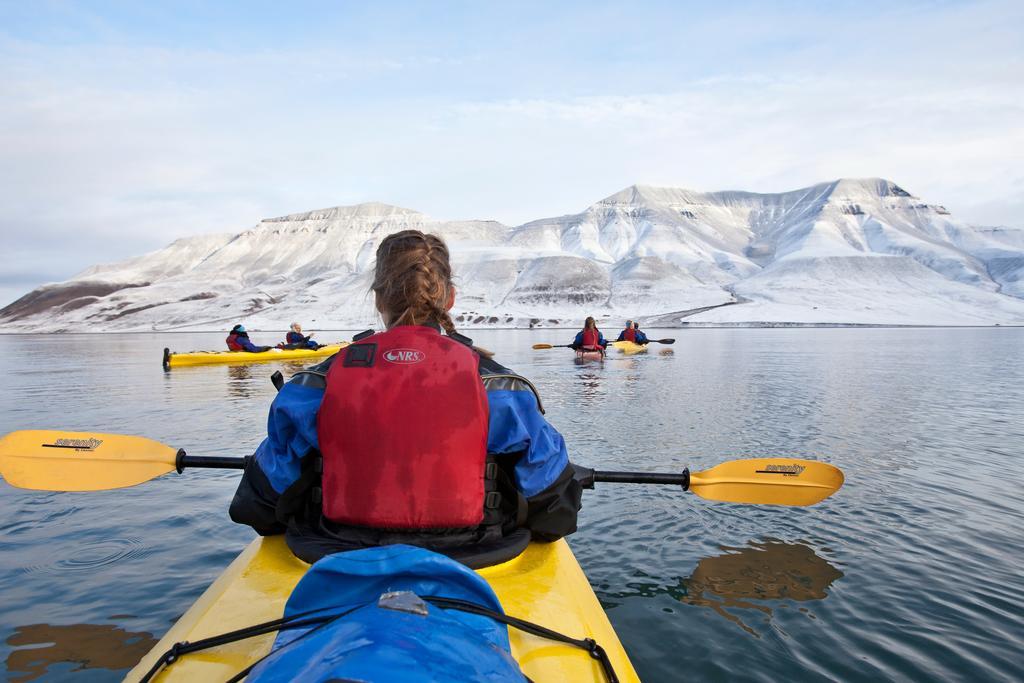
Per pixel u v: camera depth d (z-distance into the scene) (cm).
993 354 2700
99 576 402
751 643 324
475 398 211
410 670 116
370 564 155
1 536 471
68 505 544
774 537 469
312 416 219
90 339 6669
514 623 184
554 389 1328
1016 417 978
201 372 1884
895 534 476
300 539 236
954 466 674
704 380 1517
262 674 136
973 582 395
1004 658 312
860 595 376
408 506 208
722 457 698
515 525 255
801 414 993
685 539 464
